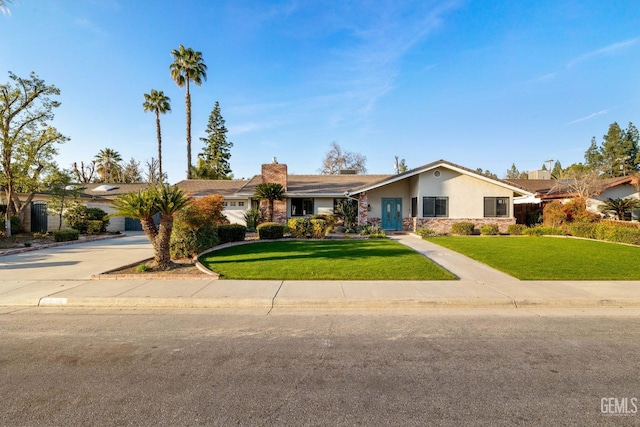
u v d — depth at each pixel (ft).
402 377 11.33
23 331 15.97
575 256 34.99
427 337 15.19
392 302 20.29
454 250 40.22
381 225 68.39
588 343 14.43
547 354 13.25
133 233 75.20
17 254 40.40
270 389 10.53
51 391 10.44
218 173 148.15
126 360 12.71
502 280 25.40
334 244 44.70
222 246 42.73
